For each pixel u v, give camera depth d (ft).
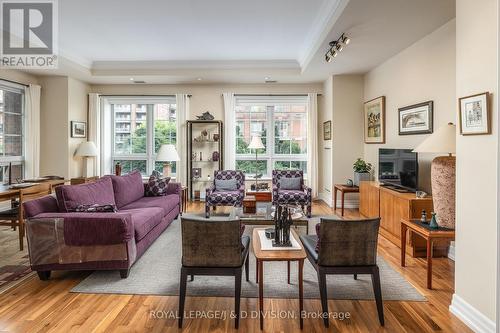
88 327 7.16
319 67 18.78
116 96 23.47
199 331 7.06
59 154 21.02
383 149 15.98
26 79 19.90
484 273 6.85
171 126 24.13
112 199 13.34
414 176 13.03
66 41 16.65
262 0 12.02
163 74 20.70
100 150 23.30
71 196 10.66
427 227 9.76
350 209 20.33
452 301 7.89
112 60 20.27
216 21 13.98
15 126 19.24
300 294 7.27
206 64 20.54
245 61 20.35
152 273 10.16
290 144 23.97
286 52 18.76
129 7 12.61
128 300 8.43
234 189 19.03
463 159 7.55
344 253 7.42
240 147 23.98
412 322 7.41
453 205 9.92
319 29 14.47
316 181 22.98
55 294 8.73
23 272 10.21
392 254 12.12
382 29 12.87
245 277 9.87
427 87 13.62
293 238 8.90
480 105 6.88
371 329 7.13
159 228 13.38
